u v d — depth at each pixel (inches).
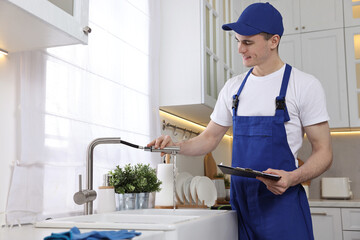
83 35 57.0
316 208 124.6
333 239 121.4
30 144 60.8
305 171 58.2
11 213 55.6
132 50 91.7
